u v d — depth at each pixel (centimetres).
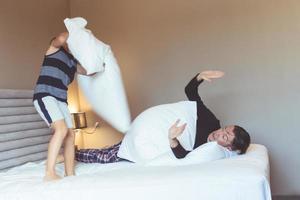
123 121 288
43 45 412
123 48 454
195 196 179
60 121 244
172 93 434
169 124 277
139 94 447
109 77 277
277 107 390
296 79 383
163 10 437
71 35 255
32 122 357
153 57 442
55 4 439
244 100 402
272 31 391
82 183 197
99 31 464
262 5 395
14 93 338
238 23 404
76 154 294
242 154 252
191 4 424
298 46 382
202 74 301
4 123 319
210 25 416
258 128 397
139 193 185
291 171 386
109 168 261
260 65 396
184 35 428
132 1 450
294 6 383
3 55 352
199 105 298
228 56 409
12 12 368
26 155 344
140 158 267
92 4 466
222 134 254
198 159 231
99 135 462
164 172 202
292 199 368
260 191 171
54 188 199
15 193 205
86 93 292
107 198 188
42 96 246
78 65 269
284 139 388
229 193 175
